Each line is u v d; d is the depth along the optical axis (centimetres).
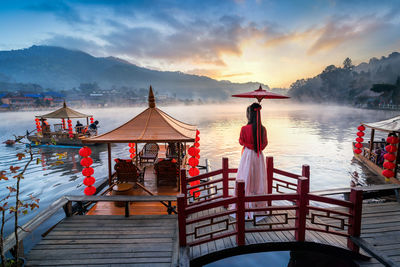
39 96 12838
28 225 396
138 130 694
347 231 427
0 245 324
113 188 632
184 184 467
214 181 504
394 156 912
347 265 408
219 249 377
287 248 393
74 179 1172
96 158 1655
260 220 454
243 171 445
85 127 2183
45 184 1103
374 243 417
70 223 475
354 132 2847
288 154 1700
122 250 386
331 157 1594
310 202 880
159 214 552
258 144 434
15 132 3069
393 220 498
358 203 373
